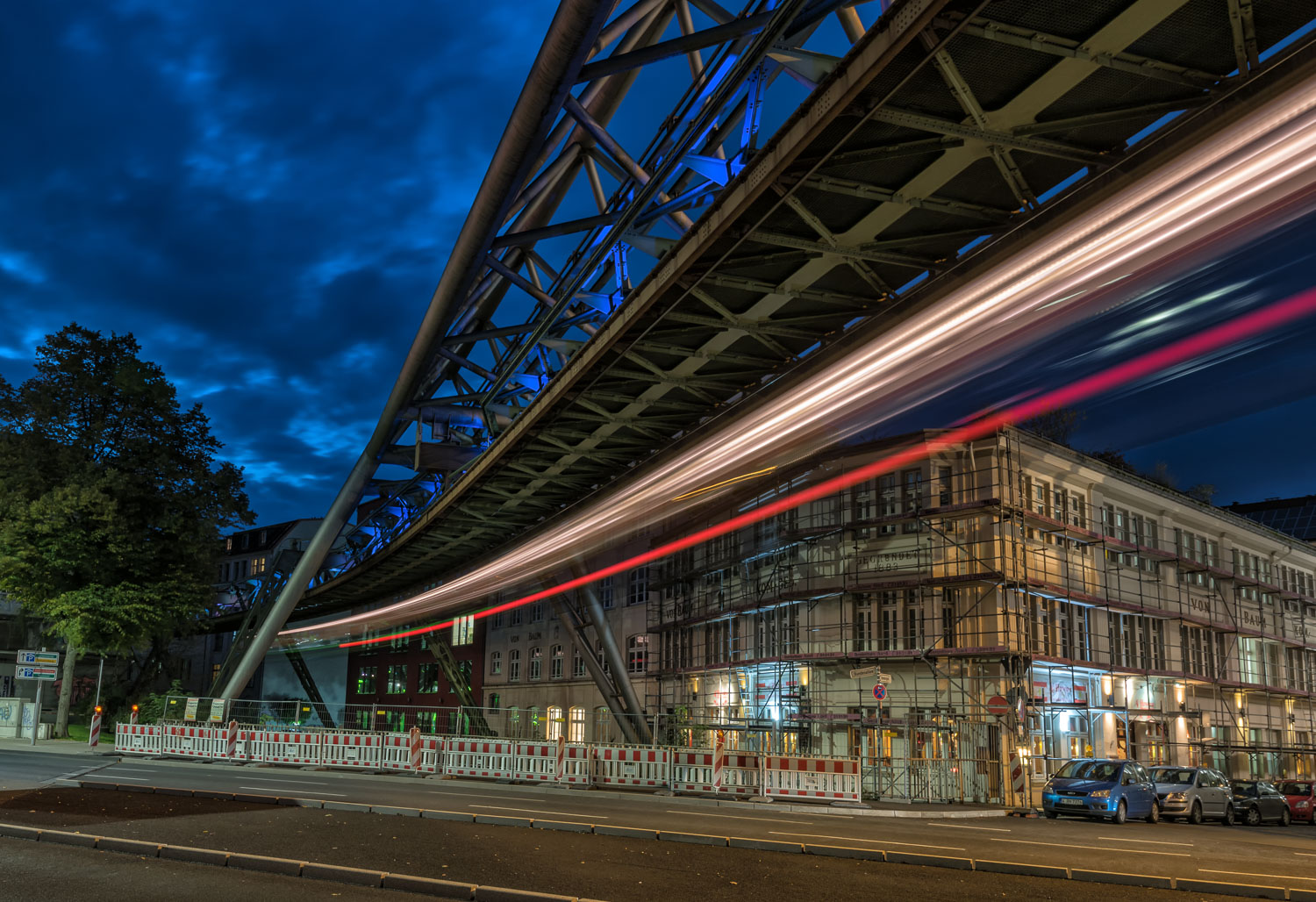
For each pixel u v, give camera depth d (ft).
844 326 73.46
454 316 101.91
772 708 112.57
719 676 125.70
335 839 39.83
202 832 40.81
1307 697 149.18
